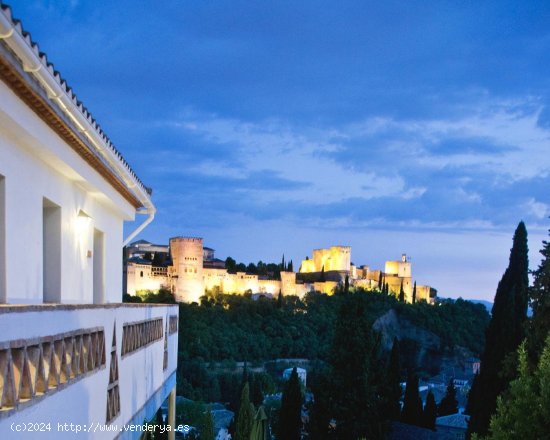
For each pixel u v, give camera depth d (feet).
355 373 101.35
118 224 59.72
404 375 326.85
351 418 99.50
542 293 73.00
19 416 17.99
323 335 351.05
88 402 25.32
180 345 288.10
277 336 334.24
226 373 272.72
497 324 92.53
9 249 30.12
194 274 375.86
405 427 134.72
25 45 23.88
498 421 42.68
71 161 36.83
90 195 47.11
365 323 103.14
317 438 101.19
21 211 31.76
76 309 23.50
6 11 22.13
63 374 22.30
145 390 41.14
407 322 406.21
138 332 38.01
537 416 40.37
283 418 115.14
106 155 40.63
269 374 284.61
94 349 26.66
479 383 93.25
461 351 401.08
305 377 275.80
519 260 93.56
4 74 25.27
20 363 18.33
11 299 30.35
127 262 362.94
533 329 72.74
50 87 27.96
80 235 44.42
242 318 340.59
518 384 42.60
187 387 234.79
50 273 39.11
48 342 20.45
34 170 33.68
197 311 332.60
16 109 27.55
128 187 51.47
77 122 33.12
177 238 375.45
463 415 162.71
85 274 45.70
